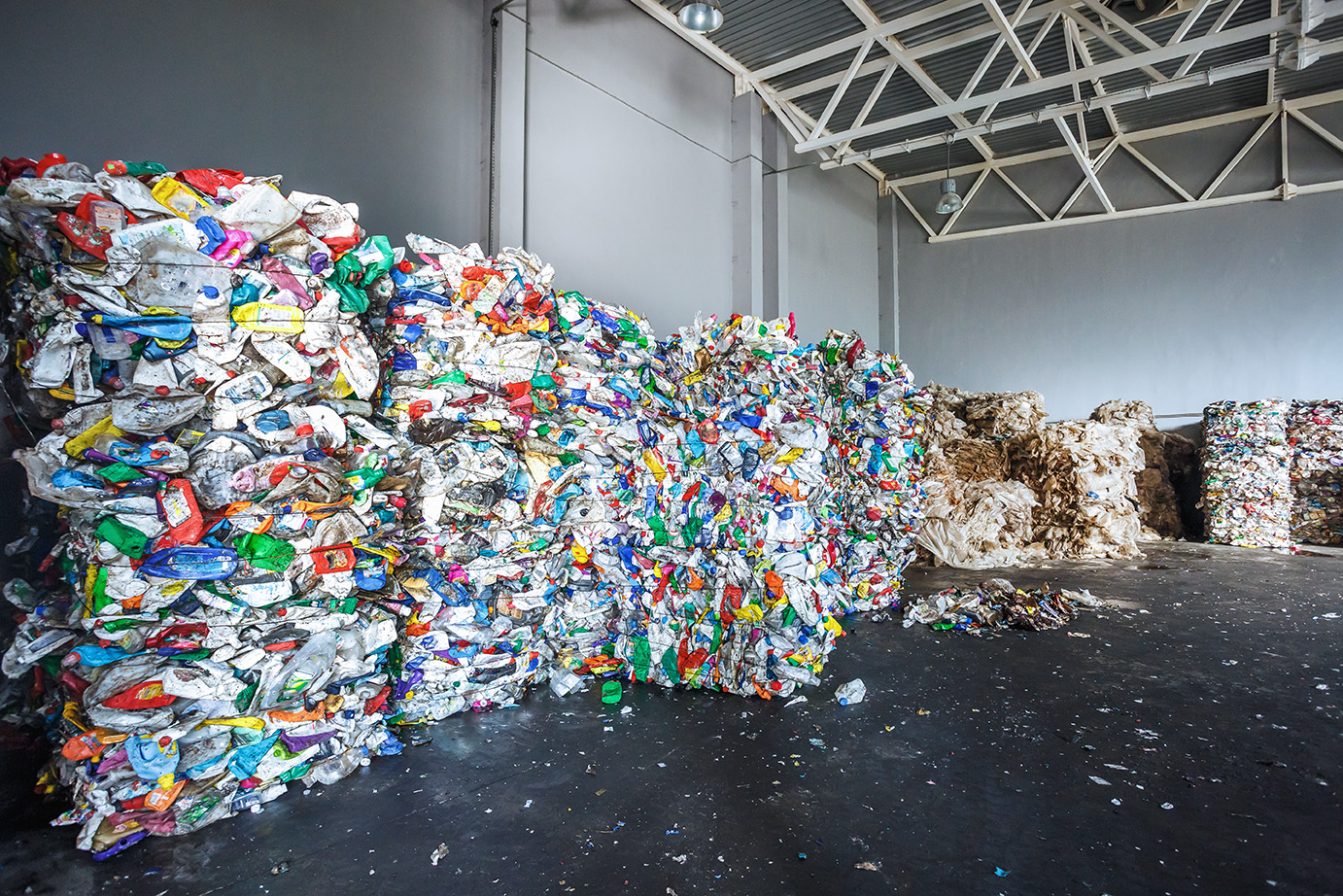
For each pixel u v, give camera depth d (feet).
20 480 7.26
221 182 7.18
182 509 6.62
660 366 11.45
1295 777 8.02
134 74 11.51
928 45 23.88
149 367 6.63
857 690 10.45
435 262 9.25
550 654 10.87
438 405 9.01
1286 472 26.96
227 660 7.09
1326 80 28.78
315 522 7.50
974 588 18.04
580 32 19.89
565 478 10.18
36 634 6.79
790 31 23.54
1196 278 32.24
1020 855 6.50
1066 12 22.15
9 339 6.76
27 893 5.95
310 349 7.55
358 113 14.71
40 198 6.13
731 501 10.80
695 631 10.77
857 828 6.96
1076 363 34.78
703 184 24.76
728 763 8.38
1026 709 10.15
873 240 38.86
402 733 9.19
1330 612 16.10
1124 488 25.26
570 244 19.54
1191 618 15.62
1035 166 35.70
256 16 13.06
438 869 6.30
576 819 7.11
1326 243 29.71
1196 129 32.14
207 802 7.02
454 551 9.36
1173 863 6.37
